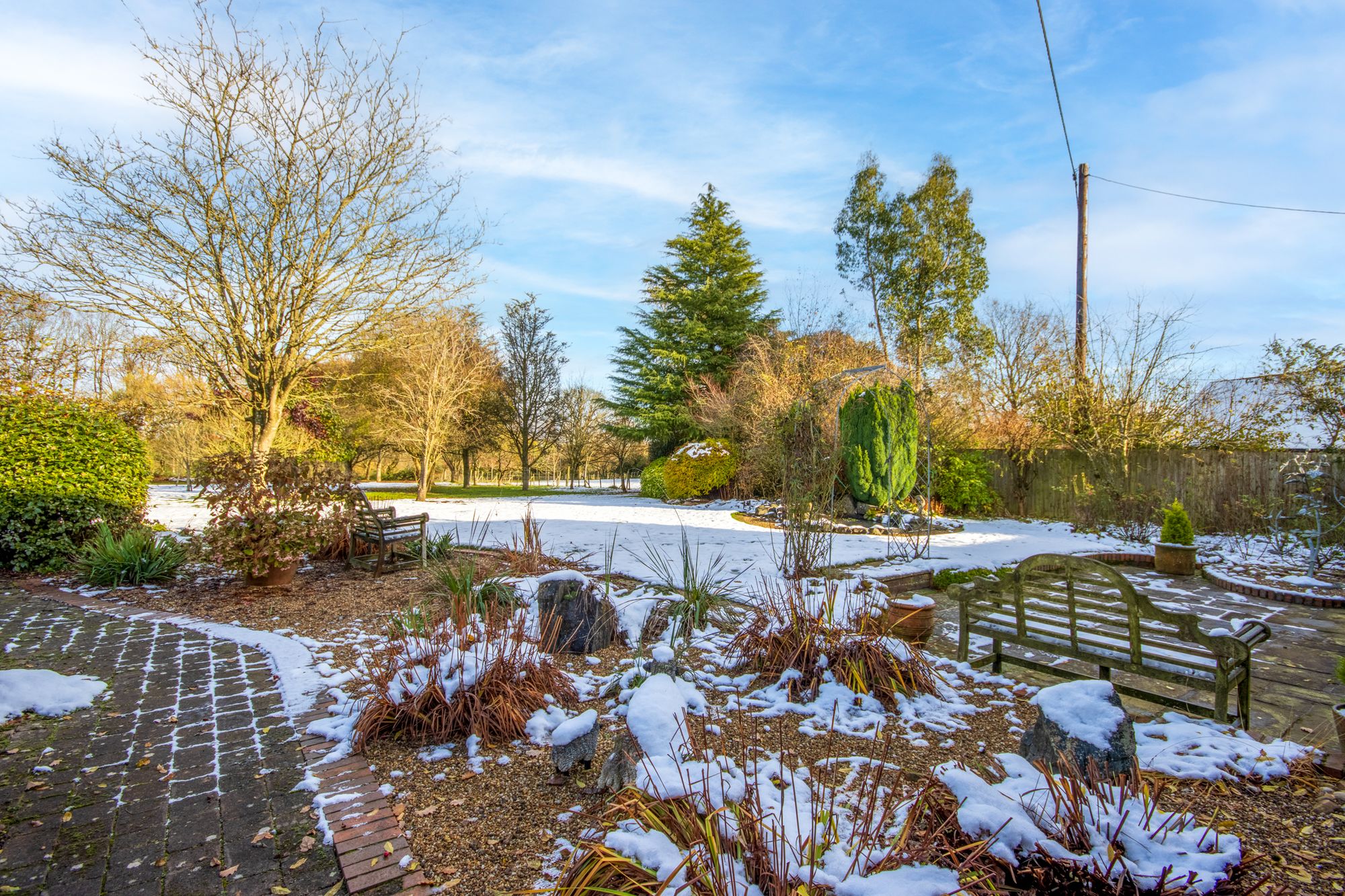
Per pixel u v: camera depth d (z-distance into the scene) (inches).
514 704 126.3
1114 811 78.7
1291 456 394.3
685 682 140.5
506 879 79.1
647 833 69.9
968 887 59.9
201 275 326.6
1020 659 157.4
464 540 338.3
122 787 103.2
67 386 444.1
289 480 238.7
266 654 169.2
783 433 264.4
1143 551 353.4
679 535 366.3
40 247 308.3
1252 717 138.0
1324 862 81.5
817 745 117.6
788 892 59.5
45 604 215.8
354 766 110.4
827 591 167.9
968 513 542.0
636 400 898.7
